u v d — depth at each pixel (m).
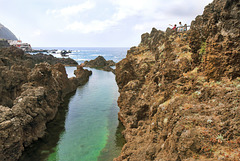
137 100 23.62
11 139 16.31
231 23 12.66
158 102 16.23
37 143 20.41
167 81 16.81
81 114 30.11
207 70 12.55
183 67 16.11
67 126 25.27
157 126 14.23
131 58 40.31
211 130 8.91
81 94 43.84
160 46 28.64
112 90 48.12
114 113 30.50
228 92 10.33
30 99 21.30
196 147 8.56
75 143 20.58
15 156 16.81
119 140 21.08
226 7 13.37
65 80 44.19
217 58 11.89
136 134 18.70
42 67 29.08
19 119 18.50
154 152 11.86
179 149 9.11
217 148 8.13
